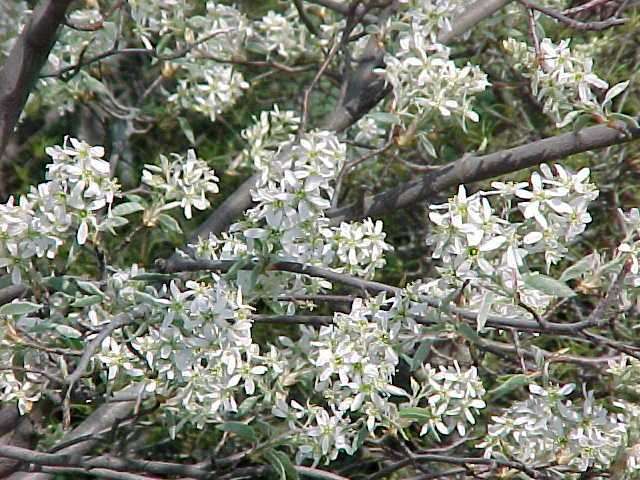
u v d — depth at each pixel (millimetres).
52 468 2045
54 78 2232
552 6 2246
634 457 1913
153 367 1878
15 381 1950
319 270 1887
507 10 2229
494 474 1984
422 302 1878
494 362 2193
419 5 2086
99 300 1906
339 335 1887
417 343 2006
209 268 1926
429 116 2008
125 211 1894
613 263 1877
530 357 2178
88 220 1868
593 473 1938
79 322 1927
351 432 1953
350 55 2234
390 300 1885
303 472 1961
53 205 1857
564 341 2193
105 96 2369
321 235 1876
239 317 1865
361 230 1908
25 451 1940
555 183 1840
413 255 2400
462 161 2045
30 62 1944
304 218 1852
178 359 1868
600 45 2291
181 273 2008
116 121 2408
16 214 1863
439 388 1930
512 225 1821
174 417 1961
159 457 2248
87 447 2061
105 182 1867
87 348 1866
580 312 2195
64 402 1846
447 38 2166
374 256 1911
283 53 2348
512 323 1862
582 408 1933
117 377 1933
